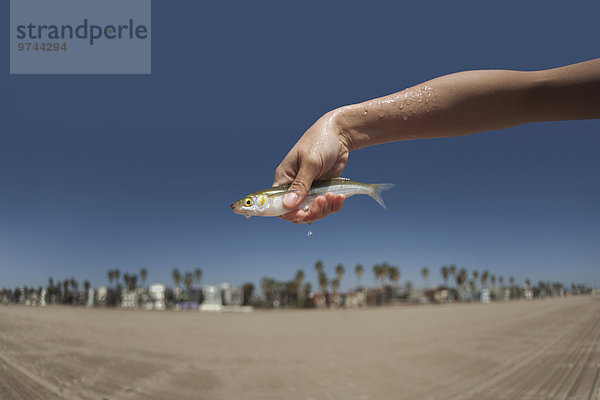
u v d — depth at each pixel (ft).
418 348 34.91
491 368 23.44
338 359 30.25
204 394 18.26
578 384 17.94
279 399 18.11
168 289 276.62
